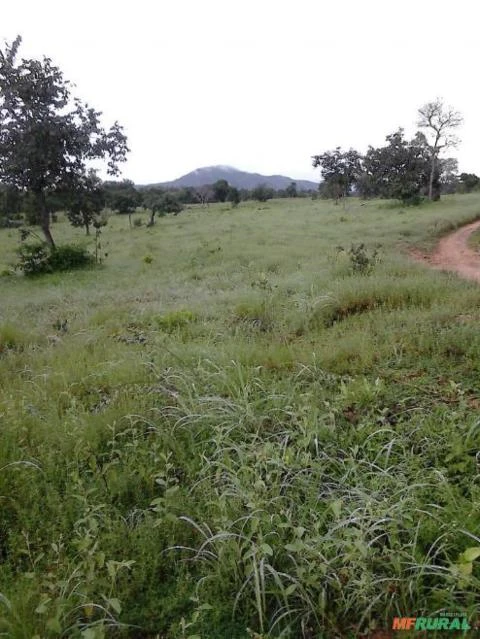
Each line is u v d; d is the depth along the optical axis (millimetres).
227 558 2418
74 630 2104
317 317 6633
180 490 2957
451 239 18656
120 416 3775
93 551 2322
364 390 3930
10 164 18078
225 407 3812
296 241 19281
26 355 5914
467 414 3512
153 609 2305
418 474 2836
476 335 4895
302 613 2180
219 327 6578
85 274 15977
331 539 2273
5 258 22391
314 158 47656
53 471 3217
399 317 6027
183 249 19609
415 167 41000
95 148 19969
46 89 17859
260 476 2777
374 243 17203
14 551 2629
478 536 2365
